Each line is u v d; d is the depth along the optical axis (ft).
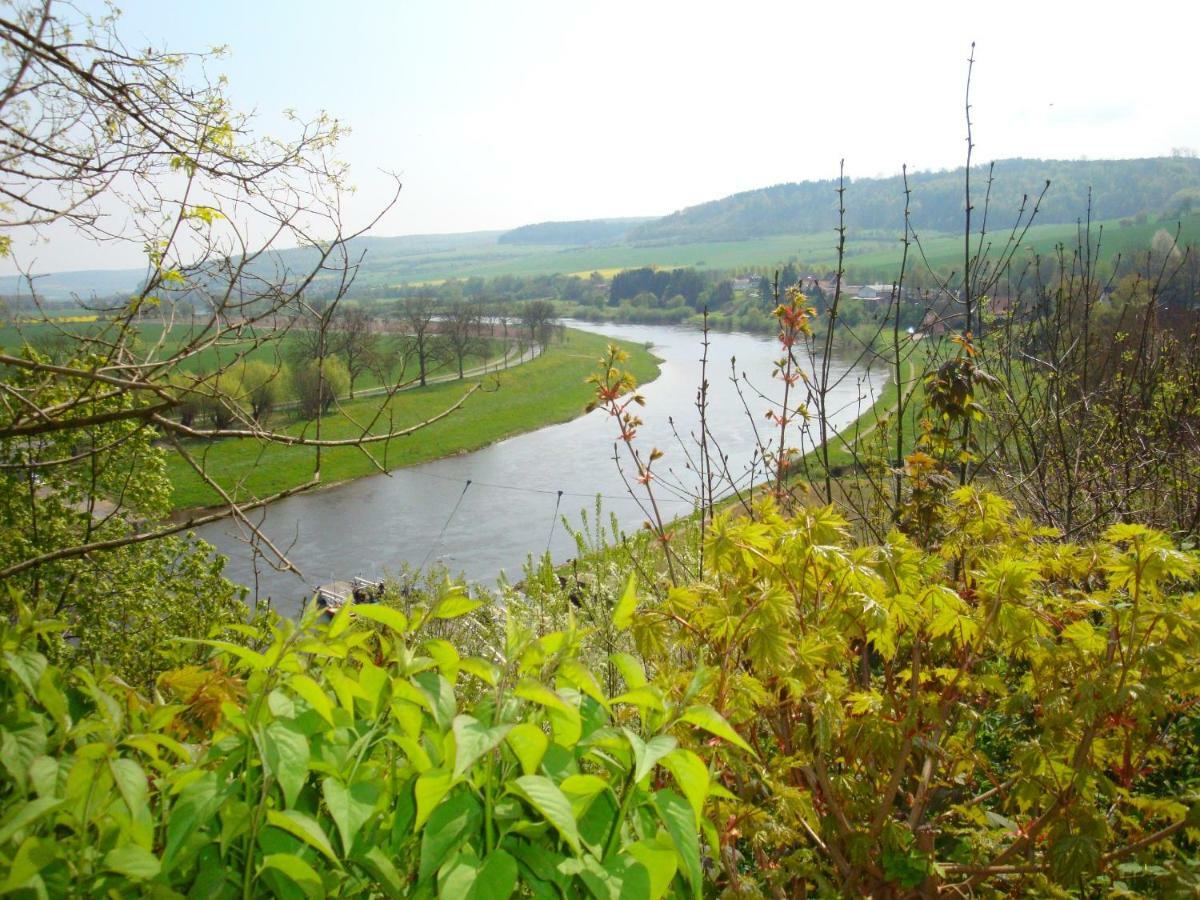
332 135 10.13
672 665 8.15
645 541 14.16
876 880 7.91
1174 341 19.42
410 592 15.61
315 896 4.32
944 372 12.25
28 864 3.93
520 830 4.66
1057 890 7.02
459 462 122.42
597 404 12.72
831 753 8.54
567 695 5.04
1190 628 6.63
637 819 5.00
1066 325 17.84
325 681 5.41
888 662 8.12
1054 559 8.45
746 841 7.91
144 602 33.78
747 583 7.70
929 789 8.46
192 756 5.23
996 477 15.20
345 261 10.82
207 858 4.61
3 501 29.53
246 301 10.14
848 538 8.13
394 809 5.10
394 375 170.40
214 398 10.41
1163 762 8.88
